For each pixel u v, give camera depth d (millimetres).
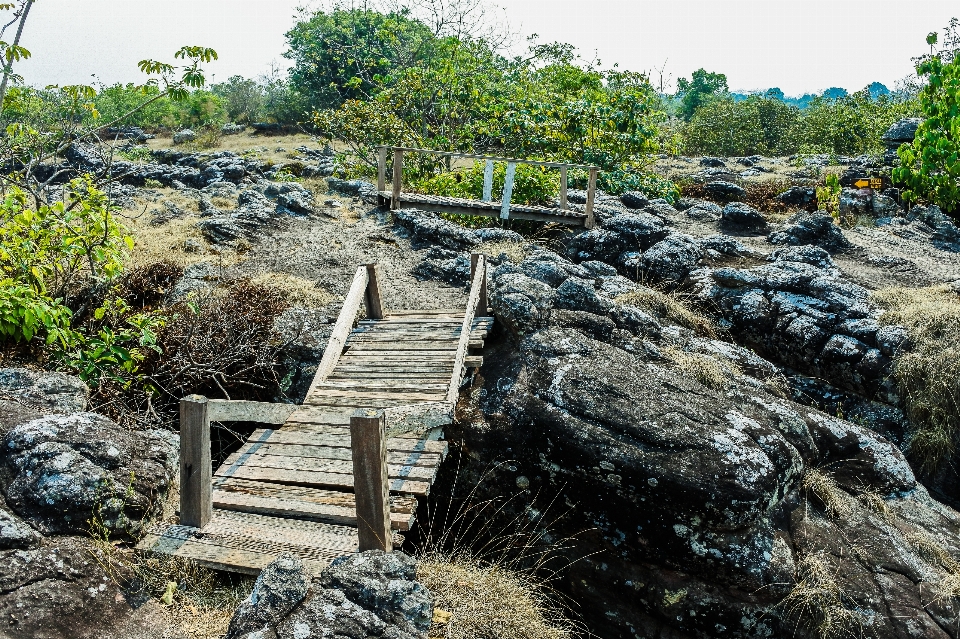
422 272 12227
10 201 7781
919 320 9367
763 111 39375
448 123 20281
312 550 5059
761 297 10594
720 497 6488
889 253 14078
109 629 4406
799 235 13953
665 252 12125
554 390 7480
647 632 6812
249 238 13141
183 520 5289
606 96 19016
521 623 5516
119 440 5504
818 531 6938
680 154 34188
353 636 4230
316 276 11523
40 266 7879
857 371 9352
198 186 20594
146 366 7969
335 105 40719
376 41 38844
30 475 5008
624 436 6996
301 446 6617
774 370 9664
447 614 5172
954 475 8641
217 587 5000
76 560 4629
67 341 7152
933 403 8719
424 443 6684
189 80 9461
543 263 10414
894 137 20844
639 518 6762
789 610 6422
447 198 14109
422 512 7637
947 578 6648
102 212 8344
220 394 8406
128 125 38875
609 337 8797
